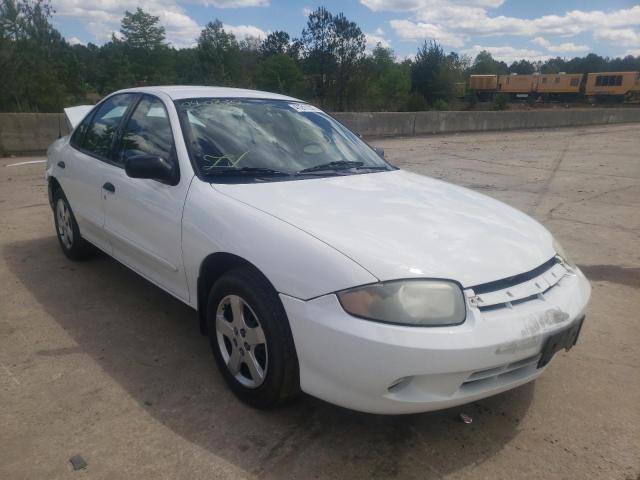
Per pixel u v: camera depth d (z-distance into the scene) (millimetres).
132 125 3906
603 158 13656
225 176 3172
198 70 52625
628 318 4160
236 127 3588
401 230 2646
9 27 20016
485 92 67375
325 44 50469
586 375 3312
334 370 2334
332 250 2416
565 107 59406
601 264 5402
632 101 60156
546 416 2883
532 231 3020
